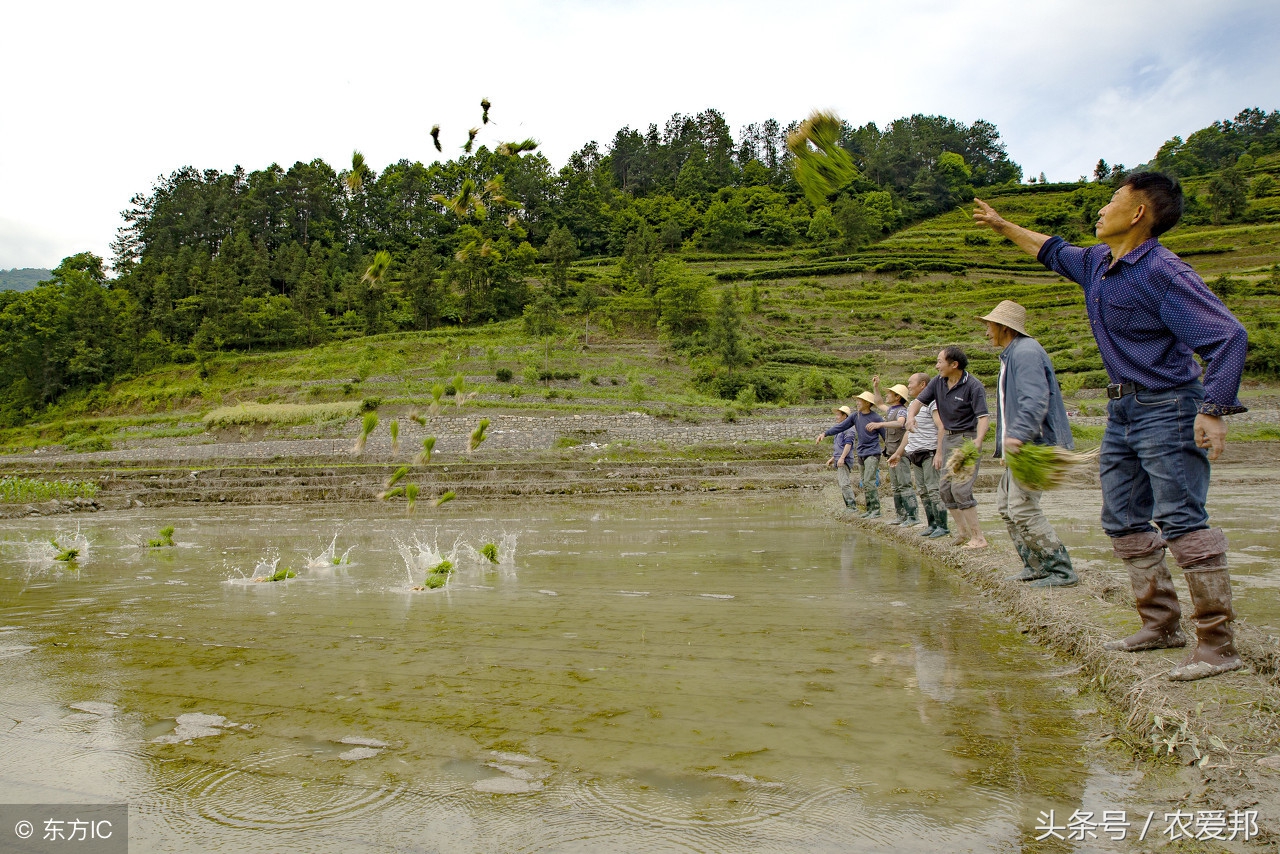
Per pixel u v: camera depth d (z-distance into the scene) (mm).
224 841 1880
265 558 7719
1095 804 1933
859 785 2088
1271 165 92750
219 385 43812
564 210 85938
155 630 4246
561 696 2926
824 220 80500
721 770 2211
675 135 127188
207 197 79938
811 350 47125
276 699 2949
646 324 53406
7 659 3646
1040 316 50406
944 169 100438
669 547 7730
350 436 30359
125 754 2438
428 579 5500
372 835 1886
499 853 1777
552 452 24703
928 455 6742
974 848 1736
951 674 3105
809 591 4996
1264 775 1965
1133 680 2684
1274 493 11719
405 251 73250
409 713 2766
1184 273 2662
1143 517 2998
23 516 16188
